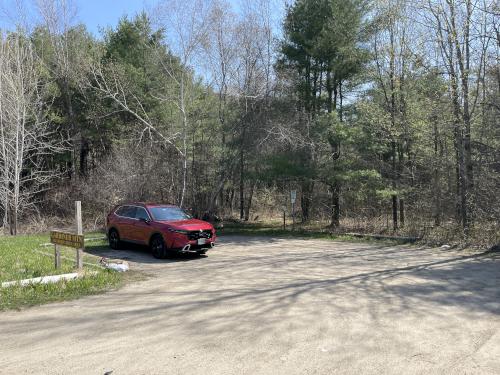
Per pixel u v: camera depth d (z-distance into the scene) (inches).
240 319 250.4
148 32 1199.6
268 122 888.3
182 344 206.5
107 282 359.6
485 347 204.7
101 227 971.3
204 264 481.1
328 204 987.9
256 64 928.9
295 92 928.9
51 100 1182.3
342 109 852.0
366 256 534.3
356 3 831.7
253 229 934.4
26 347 202.5
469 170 643.5
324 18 870.4
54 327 234.5
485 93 647.8
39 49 1242.6
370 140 785.6
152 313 264.4
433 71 692.7
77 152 1277.1
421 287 346.3
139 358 188.5
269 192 1305.4
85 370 175.5
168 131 1019.9
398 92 761.6
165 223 522.0
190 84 1005.2
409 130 735.1
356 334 223.0
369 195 827.4
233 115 970.7
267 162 874.8
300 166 845.8
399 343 209.3
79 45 1294.3
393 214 787.4
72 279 351.9
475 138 666.2
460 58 642.2
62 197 1128.8
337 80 887.1
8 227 995.9
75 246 374.3
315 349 200.1
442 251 569.6
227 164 983.0
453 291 331.3
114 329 230.8
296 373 172.7
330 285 355.3
